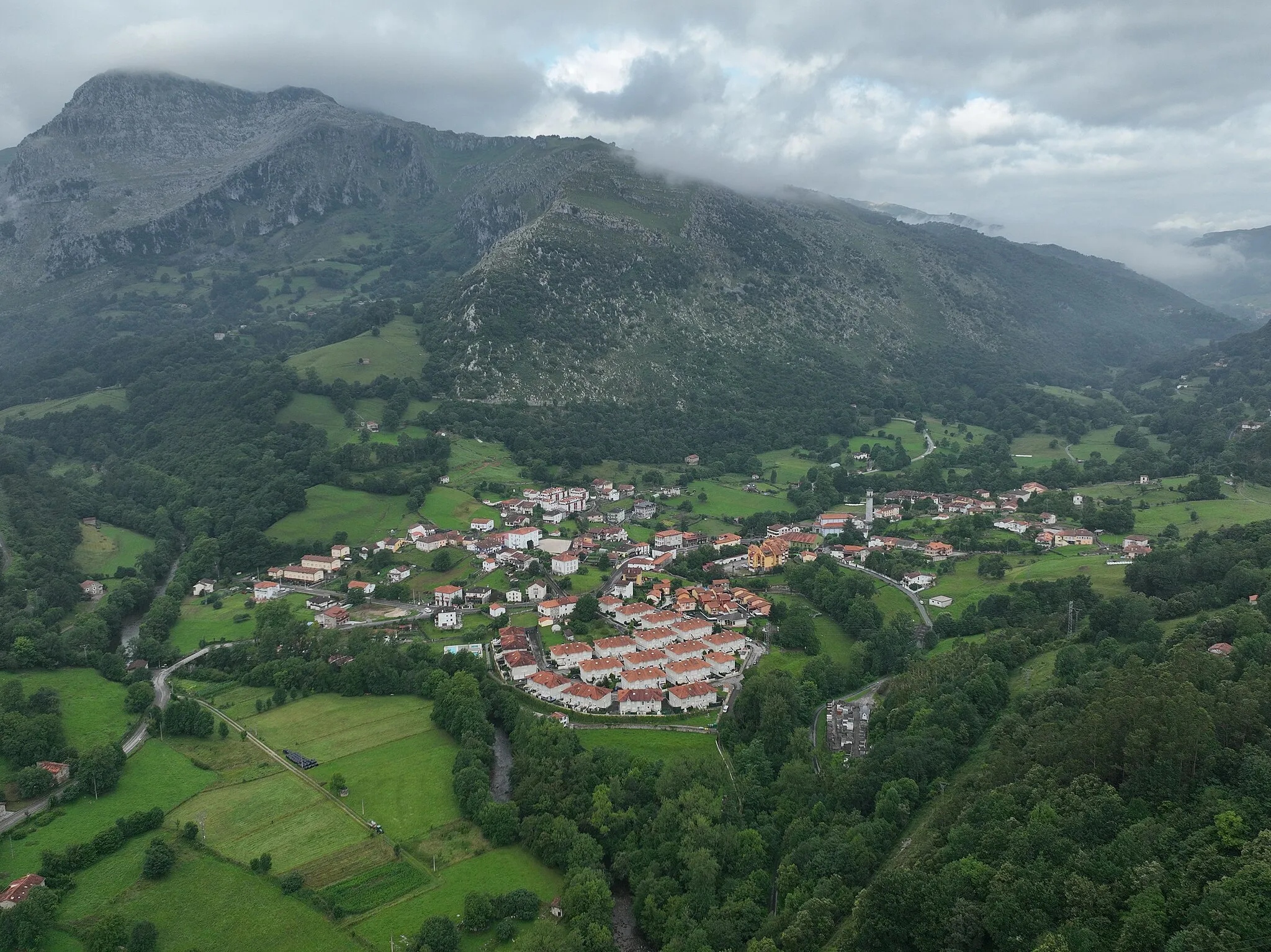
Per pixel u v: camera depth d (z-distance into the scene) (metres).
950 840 140.50
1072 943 110.56
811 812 172.25
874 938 127.25
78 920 150.88
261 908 155.00
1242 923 101.56
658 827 171.50
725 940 142.62
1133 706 142.38
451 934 146.25
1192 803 127.06
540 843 170.50
